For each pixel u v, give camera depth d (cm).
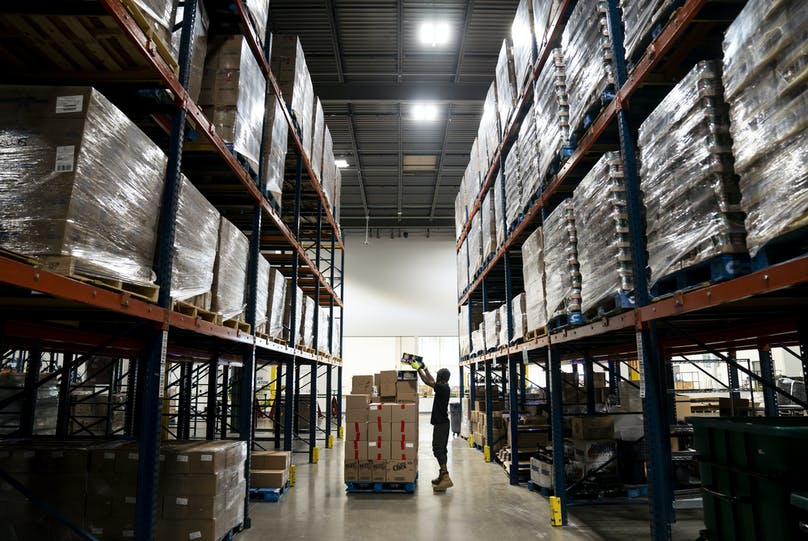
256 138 577
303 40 1166
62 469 414
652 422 357
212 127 459
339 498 699
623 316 395
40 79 374
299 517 602
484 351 1052
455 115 1433
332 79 1311
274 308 725
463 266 1340
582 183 472
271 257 995
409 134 1548
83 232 275
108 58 358
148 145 347
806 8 211
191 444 490
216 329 463
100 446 435
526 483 796
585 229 467
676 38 324
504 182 828
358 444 734
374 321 2169
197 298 445
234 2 497
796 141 221
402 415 739
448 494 723
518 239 839
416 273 2208
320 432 1527
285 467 737
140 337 526
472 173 1138
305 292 1341
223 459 461
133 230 326
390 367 2284
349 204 2088
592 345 793
